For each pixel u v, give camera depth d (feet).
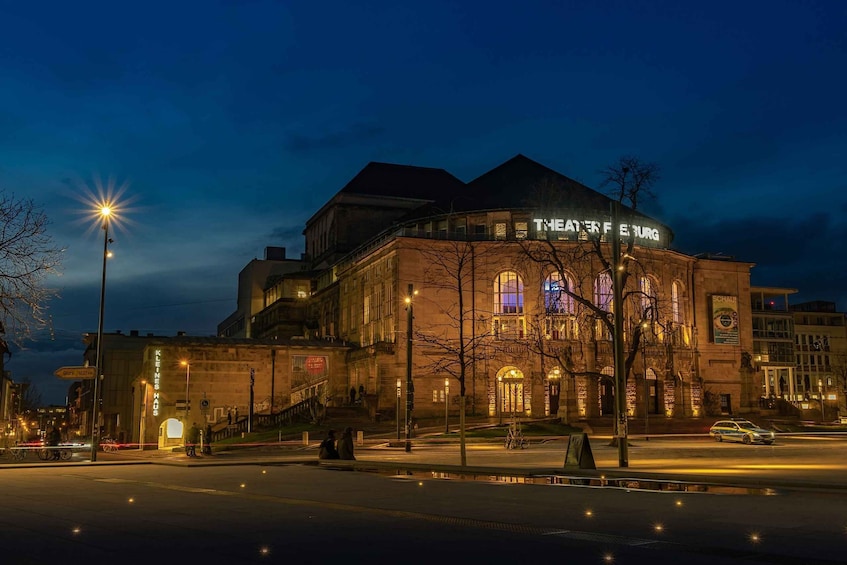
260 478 83.46
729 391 281.74
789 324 378.32
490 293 254.27
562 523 46.60
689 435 217.77
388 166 369.50
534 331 247.29
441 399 248.11
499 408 237.04
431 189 363.56
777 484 70.59
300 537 41.14
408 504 56.75
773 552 36.96
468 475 88.99
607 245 250.37
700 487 71.41
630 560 34.78
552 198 229.45
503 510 52.90
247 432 234.17
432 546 38.42
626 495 62.75
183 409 236.84
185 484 75.46
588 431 219.00
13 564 33.63
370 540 40.19
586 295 249.55
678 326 273.13
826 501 57.77
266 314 382.63
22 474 91.86
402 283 251.39
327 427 225.56
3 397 379.35
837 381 435.12
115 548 37.68
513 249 253.65
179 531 43.21
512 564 33.88
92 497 62.23
